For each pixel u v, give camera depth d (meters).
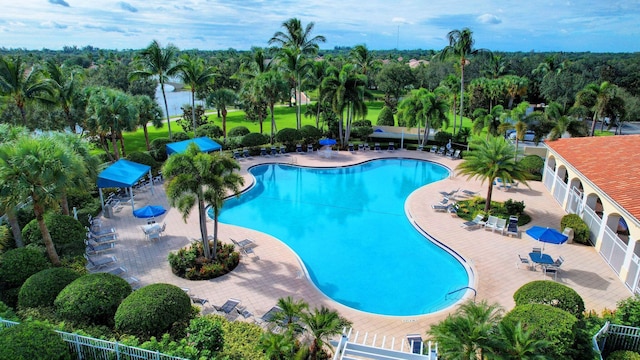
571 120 35.25
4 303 14.68
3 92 28.23
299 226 25.25
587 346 12.05
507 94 68.38
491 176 24.27
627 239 21.47
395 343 14.13
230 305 15.47
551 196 28.80
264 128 55.41
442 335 10.85
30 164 15.84
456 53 45.62
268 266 19.39
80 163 18.83
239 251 20.91
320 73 47.59
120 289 14.27
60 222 19.62
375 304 17.23
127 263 19.59
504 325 10.86
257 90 42.12
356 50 74.44
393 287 18.48
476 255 20.42
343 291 18.17
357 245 22.67
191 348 11.12
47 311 13.66
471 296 16.94
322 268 20.19
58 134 23.27
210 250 20.41
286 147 42.72
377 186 33.19
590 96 42.06
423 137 45.22
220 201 18.47
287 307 12.68
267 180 34.59
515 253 20.59
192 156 18.31
